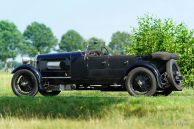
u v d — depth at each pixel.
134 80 18.72
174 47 27.62
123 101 17.38
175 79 18.95
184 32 28.06
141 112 16.88
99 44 20.20
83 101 17.75
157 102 17.06
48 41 170.12
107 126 13.41
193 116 15.20
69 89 20.44
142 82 18.55
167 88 19.08
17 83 20.59
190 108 16.52
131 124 13.68
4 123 14.59
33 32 168.75
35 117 16.36
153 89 18.34
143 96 17.94
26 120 15.64
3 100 18.56
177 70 19.19
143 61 18.77
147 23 28.52
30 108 18.08
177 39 28.22
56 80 20.48
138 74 18.67
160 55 18.44
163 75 18.77
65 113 17.58
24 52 163.62
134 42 28.52
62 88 20.52
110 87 19.89
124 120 14.41
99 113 17.05
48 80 20.59
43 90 20.56
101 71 19.61
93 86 20.16
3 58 158.12
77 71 20.06
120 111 17.06
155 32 28.22
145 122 14.12
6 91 27.86
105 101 17.55
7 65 155.88
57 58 20.45
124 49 28.59
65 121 14.77
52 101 18.17
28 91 20.52
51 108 17.88
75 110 17.56
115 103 17.38
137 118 14.89
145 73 18.48
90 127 13.47
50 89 20.64
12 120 15.16
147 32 28.22
